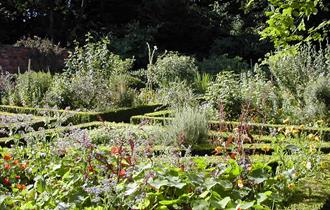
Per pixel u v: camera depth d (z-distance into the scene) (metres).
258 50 20.38
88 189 2.79
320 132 5.62
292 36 5.17
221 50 20.58
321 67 9.06
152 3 21.34
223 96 7.81
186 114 5.82
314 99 7.71
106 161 3.22
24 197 3.05
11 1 20.56
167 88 11.13
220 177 3.20
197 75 12.42
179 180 2.99
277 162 4.03
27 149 3.98
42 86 10.29
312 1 4.78
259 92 8.20
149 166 3.07
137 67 18.91
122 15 22.31
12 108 9.27
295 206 3.08
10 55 15.73
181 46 21.70
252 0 5.89
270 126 6.30
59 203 2.71
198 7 22.80
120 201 2.84
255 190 3.21
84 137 3.36
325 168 3.89
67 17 21.55
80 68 10.81
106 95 9.83
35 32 21.20
